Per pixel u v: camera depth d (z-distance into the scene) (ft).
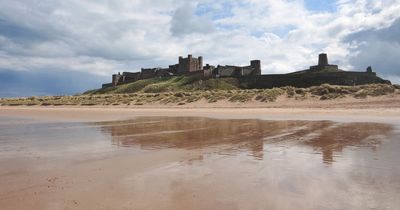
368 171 25.27
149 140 44.70
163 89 424.46
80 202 18.74
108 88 539.70
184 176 24.45
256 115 98.27
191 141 43.34
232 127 61.57
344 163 28.27
